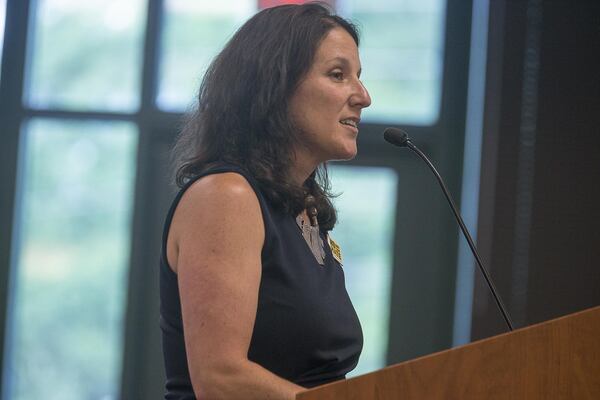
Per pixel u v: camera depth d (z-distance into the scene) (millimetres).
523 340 2584
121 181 8852
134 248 8781
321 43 3441
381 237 8789
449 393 2582
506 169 8148
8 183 8836
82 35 8977
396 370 2598
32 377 8695
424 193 8781
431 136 8805
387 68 8875
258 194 3195
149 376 8727
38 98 8922
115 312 8750
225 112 3438
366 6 8930
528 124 8156
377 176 8836
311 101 3402
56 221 8828
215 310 2947
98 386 8703
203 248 3023
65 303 8766
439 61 8836
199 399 2914
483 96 8219
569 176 8109
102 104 8906
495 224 8117
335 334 3229
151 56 8891
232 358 2908
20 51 8945
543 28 8203
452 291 8695
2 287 8750
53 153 8883
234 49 3510
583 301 8023
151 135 8914
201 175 3178
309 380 3188
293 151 3439
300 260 3236
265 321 3123
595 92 8141
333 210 3746
